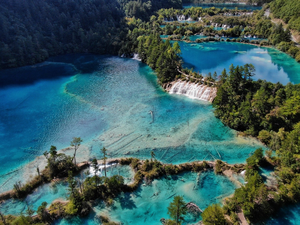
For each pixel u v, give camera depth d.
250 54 196.88
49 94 138.38
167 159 83.88
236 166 77.88
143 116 111.50
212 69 164.50
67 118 112.62
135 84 149.00
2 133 102.50
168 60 141.88
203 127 101.81
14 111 120.50
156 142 93.06
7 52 182.88
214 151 87.50
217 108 108.50
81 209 64.12
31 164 83.94
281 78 148.38
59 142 95.56
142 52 189.38
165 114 112.75
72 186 65.19
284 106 94.62
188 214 62.84
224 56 193.62
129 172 78.50
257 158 75.81
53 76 166.88
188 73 143.75
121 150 88.94
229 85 109.31
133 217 63.00
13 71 177.38
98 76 164.88
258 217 60.56
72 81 157.00
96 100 129.12
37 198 69.44
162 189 71.50
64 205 65.44
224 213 61.78
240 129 99.06
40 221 60.91
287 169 72.75
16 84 153.50
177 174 76.88
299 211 62.94
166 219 61.72
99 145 92.19
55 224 61.34
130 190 70.94
